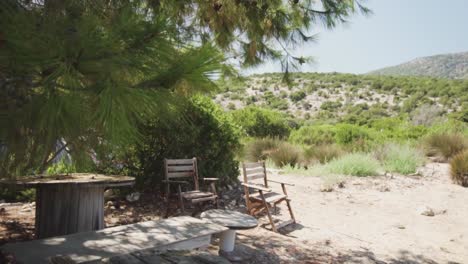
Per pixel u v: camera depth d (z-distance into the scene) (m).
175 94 1.48
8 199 5.86
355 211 6.09
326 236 4.76
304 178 8.62
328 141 18.09
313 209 6.09
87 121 1.34
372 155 10.99
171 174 5.29
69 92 1.21
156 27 1.30
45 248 2.50
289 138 19.61
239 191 6.67
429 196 7.14
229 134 6.68
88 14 1.43
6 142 1.30
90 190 3.68
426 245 4.63
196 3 3.36
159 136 5.89
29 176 4.03
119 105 1.26
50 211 3.56
